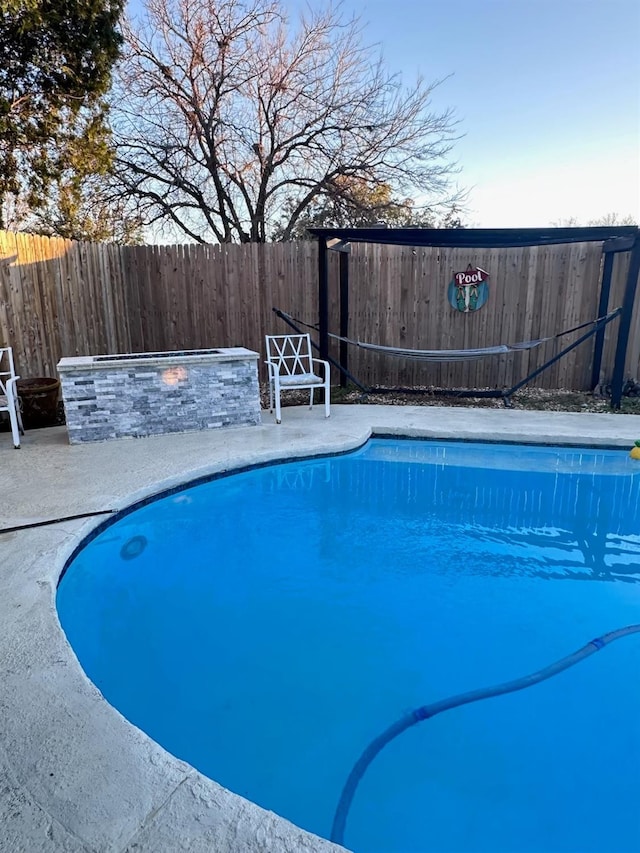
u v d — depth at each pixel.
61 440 5.05
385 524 4.07
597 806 1.85
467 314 7.20
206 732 2.12
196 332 7.34
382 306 7.29
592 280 6.88
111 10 7.55
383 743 2.10
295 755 2.03
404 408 6.50
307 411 6.32
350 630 2.82
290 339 7.02
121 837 1.32
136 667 2.48
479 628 2.86
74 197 8.82
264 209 11.72
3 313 5.26
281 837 1.33
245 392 5.52
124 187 10.84
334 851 1.30
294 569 3.44
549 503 4.41
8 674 1.93
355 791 1.88
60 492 3.75
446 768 1.99
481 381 7.36
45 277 5.76
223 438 5.14
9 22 6.46
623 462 5.06
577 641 2.77
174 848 1.29
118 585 3.23
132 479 4.00
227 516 4.21
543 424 5.66
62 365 4.76
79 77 7.45
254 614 2.95
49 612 2.33
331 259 7.20
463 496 4.52
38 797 1.43
